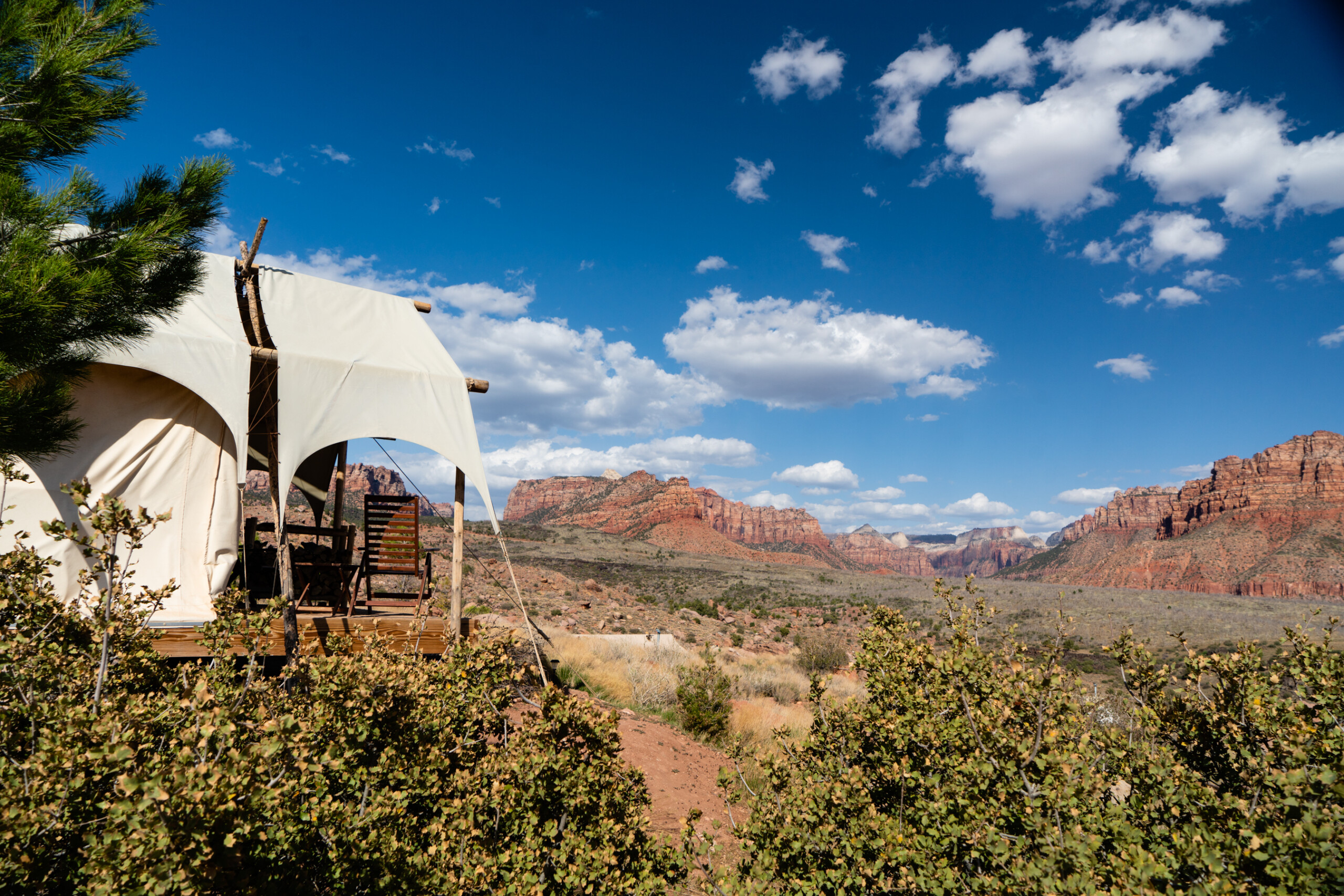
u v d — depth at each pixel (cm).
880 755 388
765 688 1648
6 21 405
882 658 453
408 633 754
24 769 242
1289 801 239
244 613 354
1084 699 374
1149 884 235
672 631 3127
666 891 407
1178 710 354
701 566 11125
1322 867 216
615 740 430
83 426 470
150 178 475
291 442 761
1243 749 306
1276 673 329
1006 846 265
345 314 924
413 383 870
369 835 300
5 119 416
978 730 341
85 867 218
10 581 332
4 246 415
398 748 377
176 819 212
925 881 269
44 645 322
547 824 364
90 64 423
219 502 738
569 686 1020
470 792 380
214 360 732
